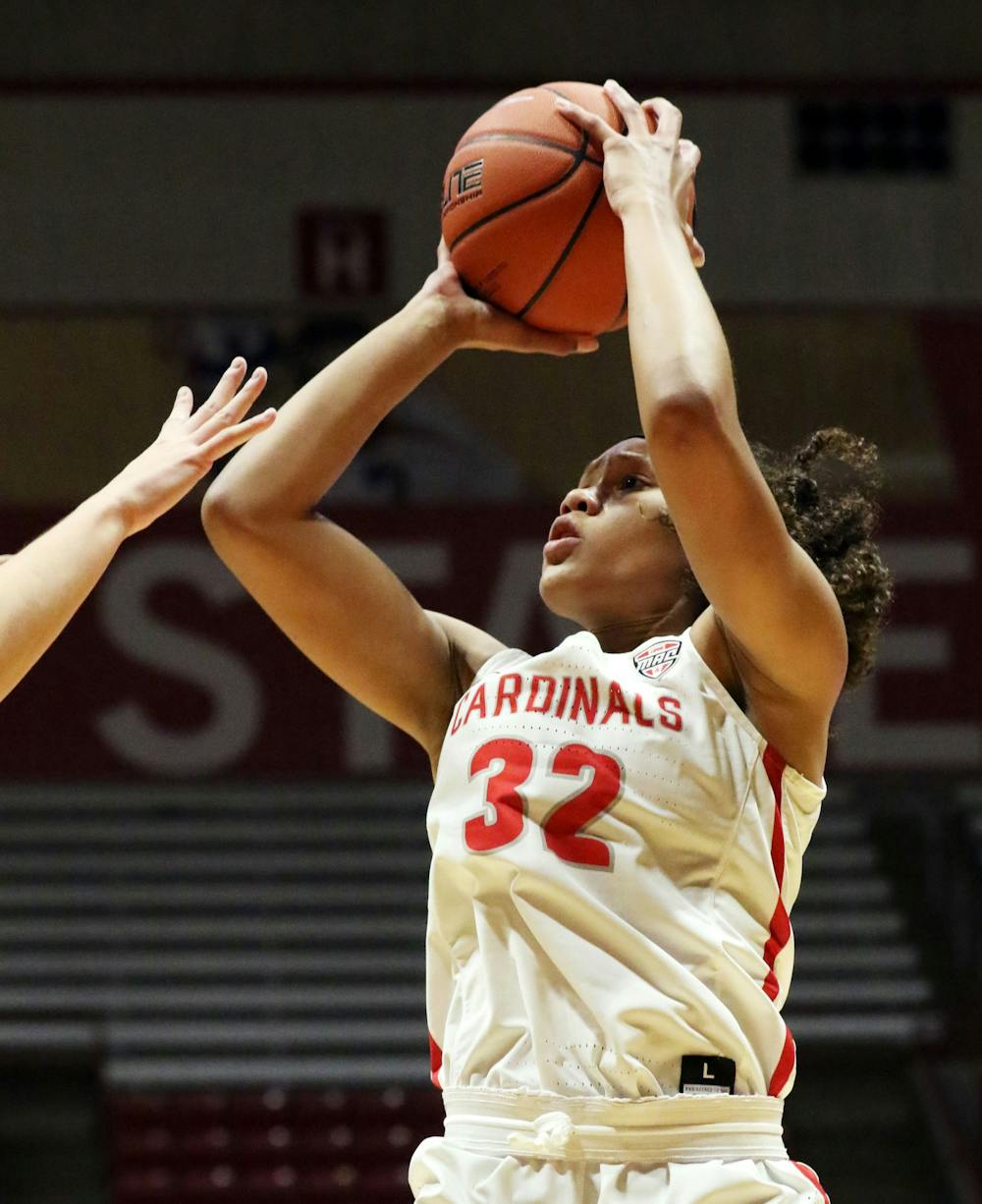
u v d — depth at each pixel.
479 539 13.62
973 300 14.33
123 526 2.37
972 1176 11.19
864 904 13.23
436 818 2.70
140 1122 11.65
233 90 14.26
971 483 13.84
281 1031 12.27
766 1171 2.48
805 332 14.20
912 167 14.45
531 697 2.70
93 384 13.91
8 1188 11.23
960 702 13.55
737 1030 2.50
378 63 14.55
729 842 2.59
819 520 2.93
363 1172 11.58
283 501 2.87
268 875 13.38
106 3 14.45
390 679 2.98
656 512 2.87
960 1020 12.30
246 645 13.53
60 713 13.36
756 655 2.56
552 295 2.95
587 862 2.54
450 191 2.99
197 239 14.11
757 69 14.68
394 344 2.92
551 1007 2.51
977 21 14.77
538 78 14.55
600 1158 2.44
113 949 12.82
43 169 14.10
